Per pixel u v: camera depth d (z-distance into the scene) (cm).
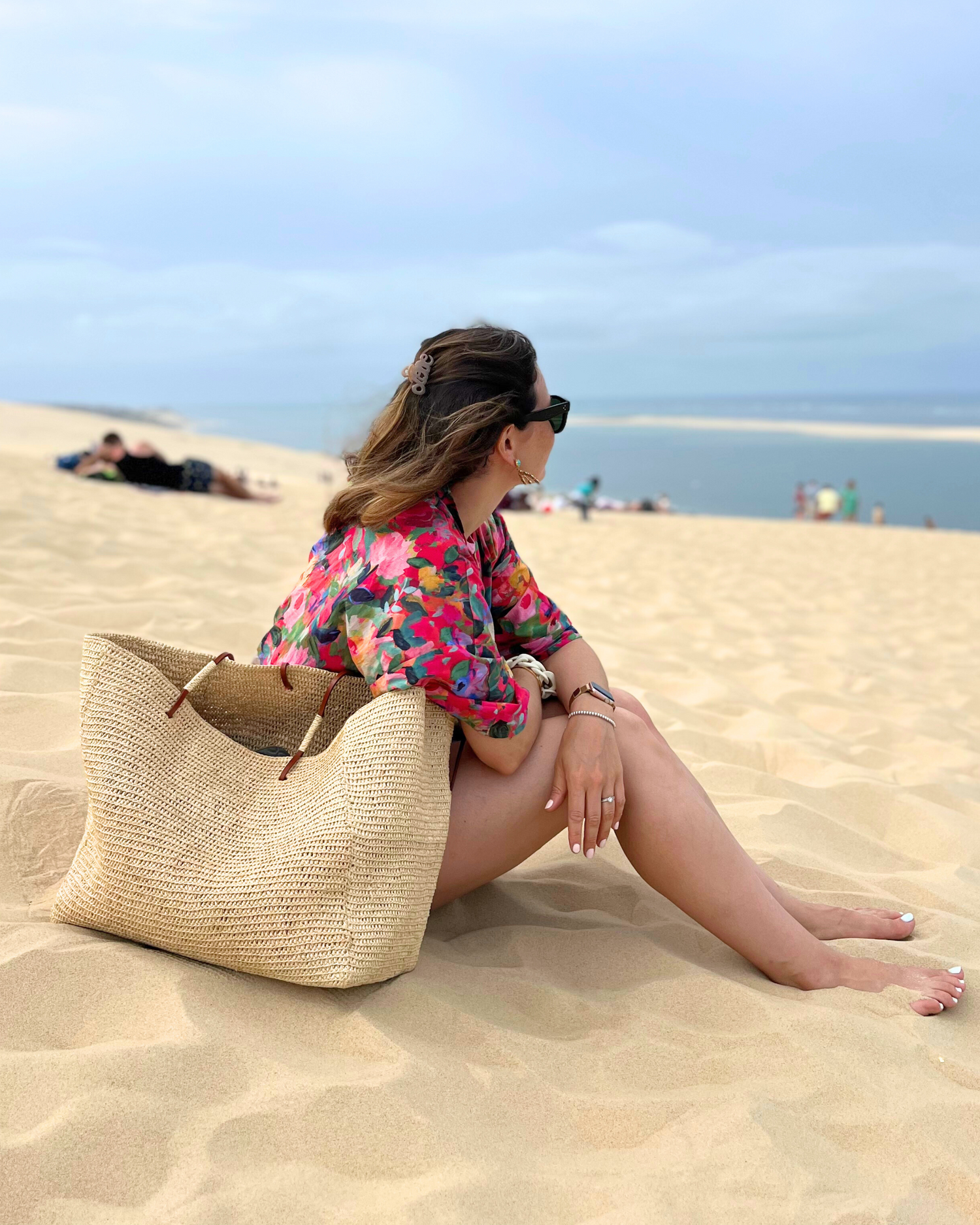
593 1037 185
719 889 205
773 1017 189
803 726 432
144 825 184
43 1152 139
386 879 181
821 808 337
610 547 1234
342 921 179
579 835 204
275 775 195
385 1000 184
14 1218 130
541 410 205
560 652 233
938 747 438
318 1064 165
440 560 193
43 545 604
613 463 5678
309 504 1359
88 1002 174
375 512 194
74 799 240
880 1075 176
